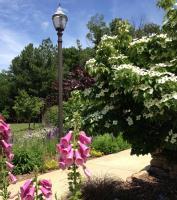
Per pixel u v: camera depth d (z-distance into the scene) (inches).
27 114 1208.2
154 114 225.1
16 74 2107.5
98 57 254.2
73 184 142.3
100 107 261.0
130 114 251.6
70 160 128.6
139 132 253.0
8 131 160.4
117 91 245.6
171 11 248.1
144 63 257.8
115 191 269.7
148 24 1326.3
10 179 173.6
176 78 221.6
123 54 261.7
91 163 417.1
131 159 432.8
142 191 277.7
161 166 318.3
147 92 213.5
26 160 375.2
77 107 273.6
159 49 252.1
